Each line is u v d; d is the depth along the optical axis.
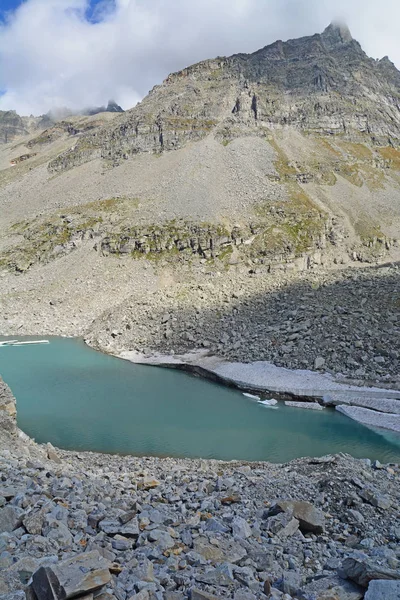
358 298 73.38
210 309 85.75
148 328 86.19
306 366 61.25
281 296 82.94
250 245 156.75
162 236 155.75
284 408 52.44
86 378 65.19
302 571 14.23
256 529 16.91
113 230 161.50
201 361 69.19
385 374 56.38
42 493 17.83
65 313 119.81
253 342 70.38
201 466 31.52
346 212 186.00
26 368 71.50
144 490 22.59
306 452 39.38
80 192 199.12
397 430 45.09
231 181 190.88
